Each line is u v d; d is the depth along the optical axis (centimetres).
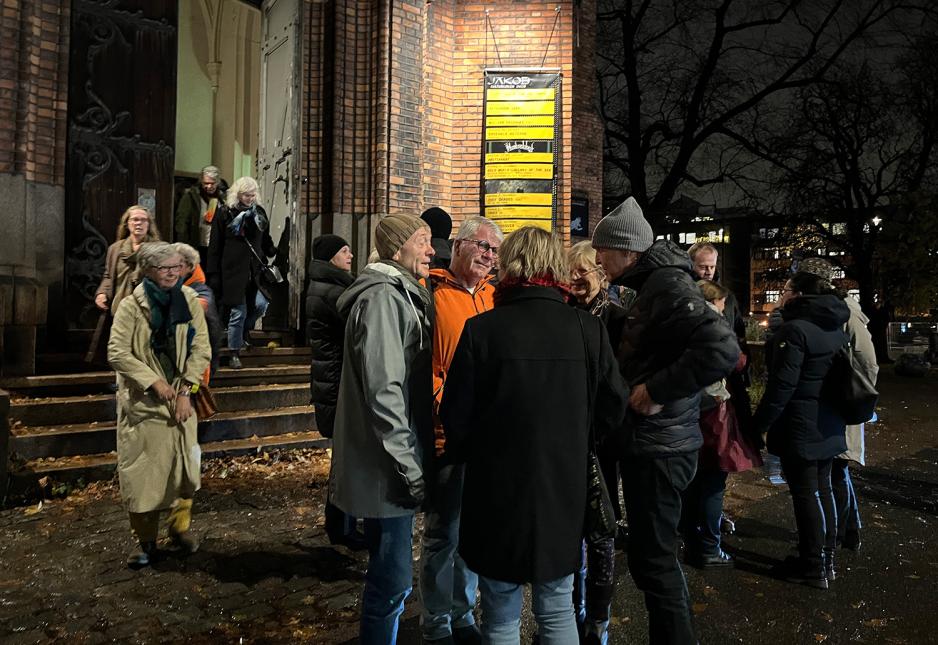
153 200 792
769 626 335
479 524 220
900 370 1761
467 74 951
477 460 223
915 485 627
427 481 272
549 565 213
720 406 392
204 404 404
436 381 313
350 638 310
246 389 666
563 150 952
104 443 555
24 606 333
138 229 554
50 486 498
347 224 869
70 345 691
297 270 853
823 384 390
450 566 290
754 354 1252
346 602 347
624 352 276
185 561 393
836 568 414
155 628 314
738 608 355
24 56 655
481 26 948
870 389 378
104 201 758
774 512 526
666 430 264
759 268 5388
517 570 214
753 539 464
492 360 221
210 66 1390
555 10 946
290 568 387
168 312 383
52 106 681
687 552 416
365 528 271
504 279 241
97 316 749
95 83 753
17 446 518
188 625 318
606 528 226
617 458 274
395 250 279
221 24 1388
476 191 946
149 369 371
